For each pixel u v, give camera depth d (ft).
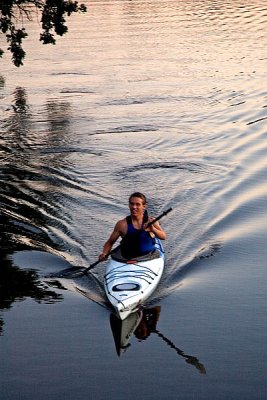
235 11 236.63
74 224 68.85
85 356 45.80
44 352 46.32
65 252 62.23
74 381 42.96
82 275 57.67
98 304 53.01
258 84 137.49
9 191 79.92
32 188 80.84
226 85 137.49
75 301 53.36
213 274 57.57
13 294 54.49
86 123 112.27
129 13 240.53
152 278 53.67
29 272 58.23
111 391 41.83
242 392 41.34
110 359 45.37
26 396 41.42
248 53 168.14
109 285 52.75
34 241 64.69
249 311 51.26
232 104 122.72
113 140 102.01
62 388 42.22
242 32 196.85
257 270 58.18
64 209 73.31
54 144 100.58
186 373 43.47
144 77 146.72
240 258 60.59
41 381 42.98
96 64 162.20
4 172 87.66
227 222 68.64
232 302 52.70
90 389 42.11
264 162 88.89
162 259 57.06
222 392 41.39
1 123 114.21
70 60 168.14
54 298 53.83
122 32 203.92
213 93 131.23
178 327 49.26
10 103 128.77
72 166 89.61
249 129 106.11
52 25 121.49
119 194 78.13
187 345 46.85
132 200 54.24
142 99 128.16
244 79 142.00
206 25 211.20
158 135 104.22
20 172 87.40
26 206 74.54
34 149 98.32
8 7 117.80
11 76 153.48
